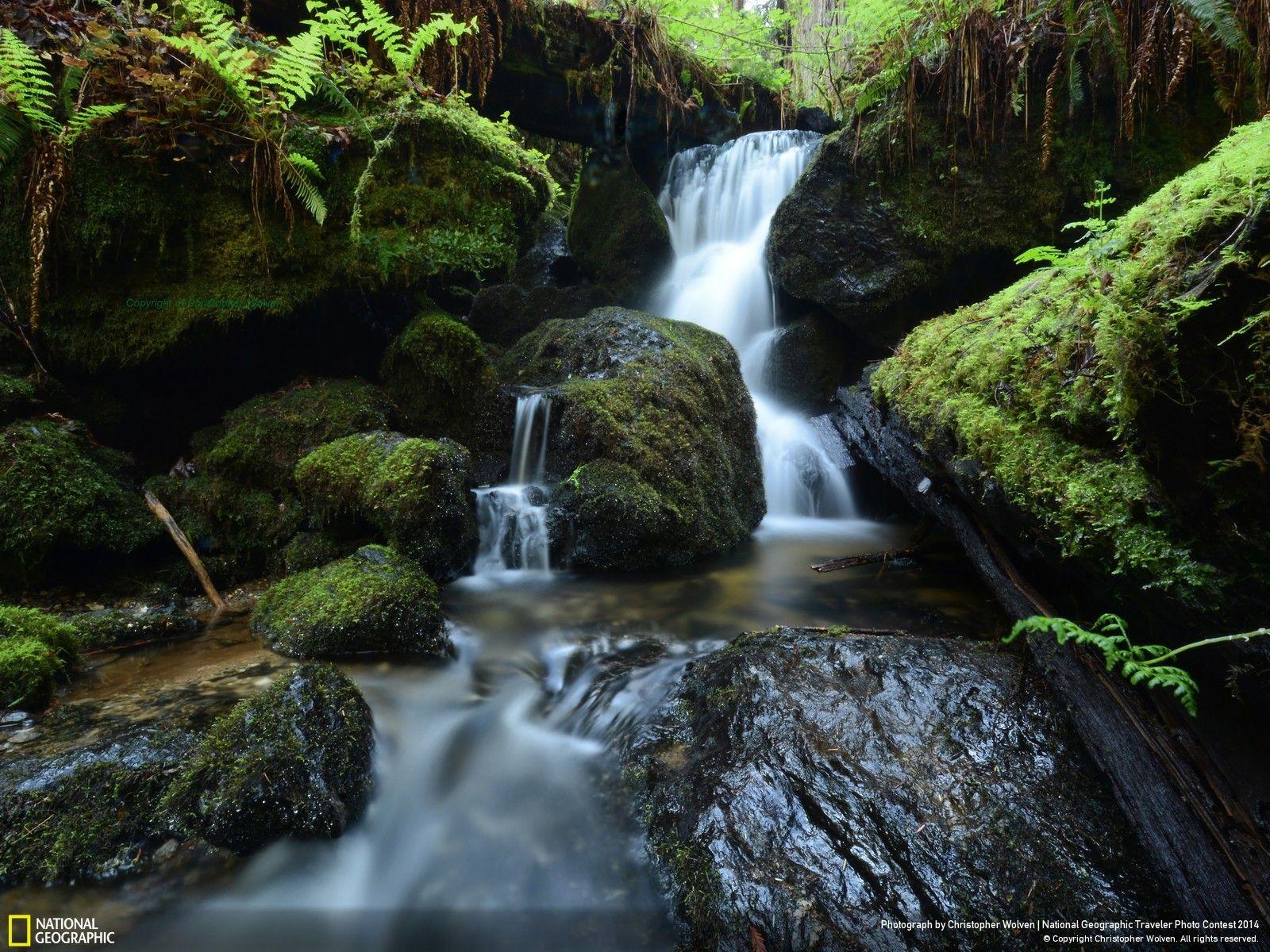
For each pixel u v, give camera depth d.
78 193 4.55
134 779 2.47
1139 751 2.08
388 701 3.25
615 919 2.19
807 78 9.48
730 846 2.18
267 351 5.57
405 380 5.74
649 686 3.32
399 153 5.44
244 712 2.71
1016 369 2.63
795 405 7.48
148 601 4.29
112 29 4.49
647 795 2.60
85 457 4.65
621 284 8.79
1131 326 1.62
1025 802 2.21
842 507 6.50
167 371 5.19
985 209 6.25
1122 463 2.01
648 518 4.95
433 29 5.30
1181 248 1.58
